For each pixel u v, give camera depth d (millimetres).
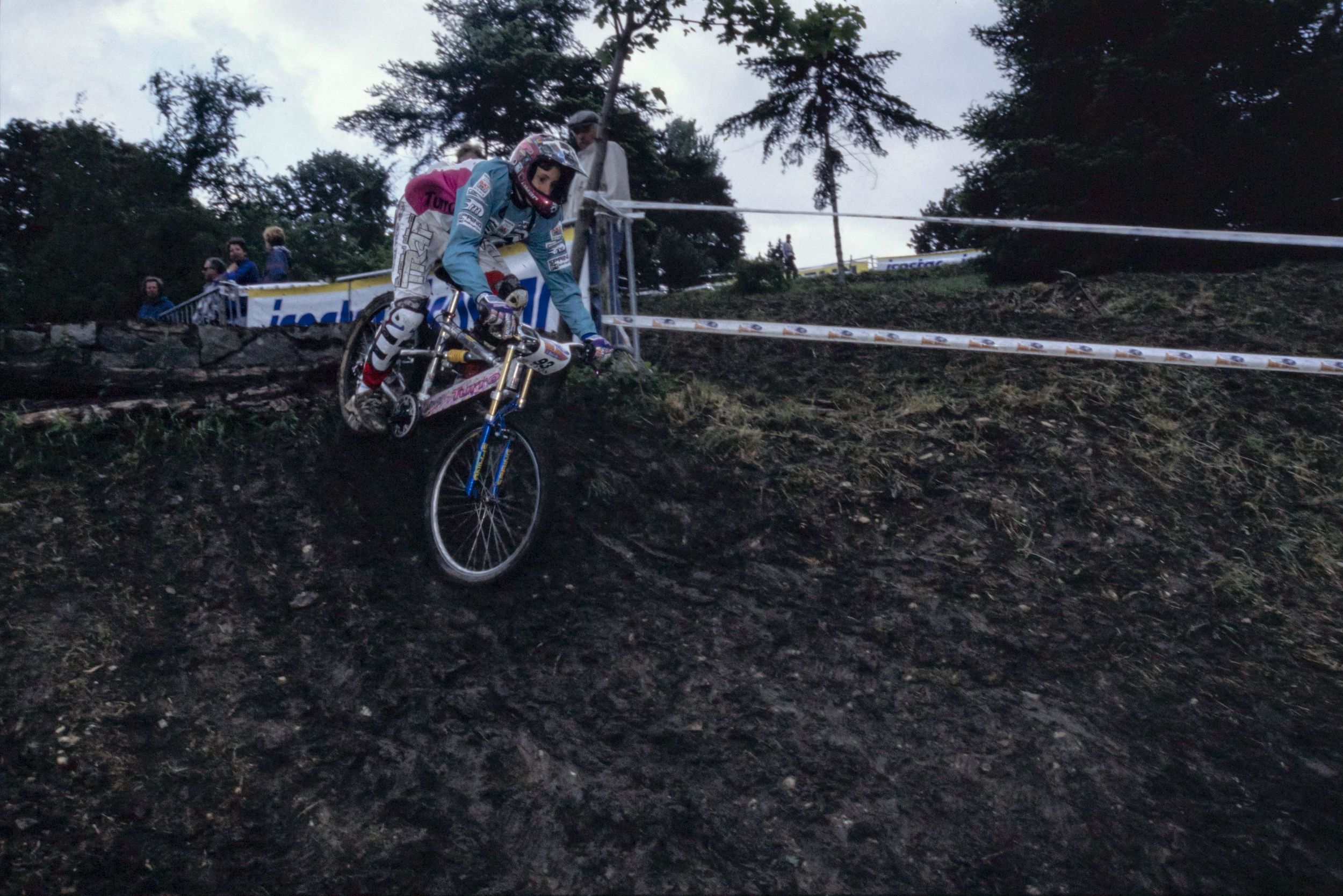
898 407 5168
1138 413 5109
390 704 2963
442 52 28156
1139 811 2756
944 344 4859
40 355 4426
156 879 2354
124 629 3117
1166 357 4797
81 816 2480
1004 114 13344
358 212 29656
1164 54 12008
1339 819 2750
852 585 3723
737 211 5348
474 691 3053
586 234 5270
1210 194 11898
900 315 7609
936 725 3051
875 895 2451
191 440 4074
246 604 3309
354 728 2865
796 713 3061
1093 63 12562
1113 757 2949
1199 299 6992
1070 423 4961
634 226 24188
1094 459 4645
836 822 2666
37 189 22500
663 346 6070
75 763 2621
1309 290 7145
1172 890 2492
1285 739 3092
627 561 3740
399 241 3799
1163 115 11961
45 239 18109
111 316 16953
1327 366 4750
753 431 4645
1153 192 11719
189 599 3295
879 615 3559
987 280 13406
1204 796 2832
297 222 19688
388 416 3924
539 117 25516
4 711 2742
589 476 4109
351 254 19625
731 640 3371
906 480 4410
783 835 2617
